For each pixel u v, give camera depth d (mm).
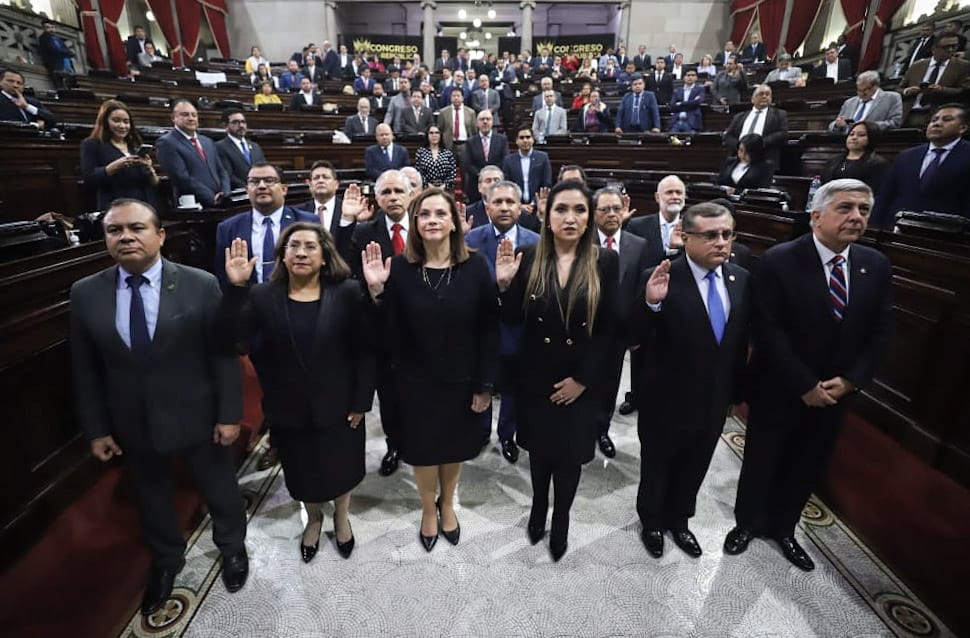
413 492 2414
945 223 2359
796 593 1845
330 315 1758
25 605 1696
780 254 1793
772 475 1946
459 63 11914
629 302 2287
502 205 2516
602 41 14938
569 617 1765
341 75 11609
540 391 1842
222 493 1812
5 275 1831
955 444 2311
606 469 2586
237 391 1731
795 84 8164
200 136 3529
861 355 1733
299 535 2129
